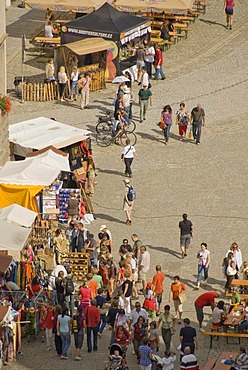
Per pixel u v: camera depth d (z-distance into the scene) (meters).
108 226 80.12
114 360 57.12
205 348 63.38
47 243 73.88
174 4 115.88
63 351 61.19
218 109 104.19
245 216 82.06
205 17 129.75
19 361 61.03
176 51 119.69
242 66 115.25
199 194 85.75
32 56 115.50
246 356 57.88
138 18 112.38
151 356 58.12
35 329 63.47
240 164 91.75
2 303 61.72
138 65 109.94
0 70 82.19
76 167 86.06
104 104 104.62
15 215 70.62
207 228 79.81
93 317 61.81
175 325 65.81
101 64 108.62
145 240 78.00
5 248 66.56
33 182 76.50
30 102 104.38
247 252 76.06
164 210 82.88
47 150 83.06
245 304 66.00
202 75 112.69
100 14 110.44
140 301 69.12
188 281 72.00
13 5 134.00
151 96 106.12
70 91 105.00
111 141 95.31
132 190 79.38
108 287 68.44
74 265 72.12
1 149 82.81
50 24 117.19
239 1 136.75
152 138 97.00
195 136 95.69
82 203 80.56
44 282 68.50
